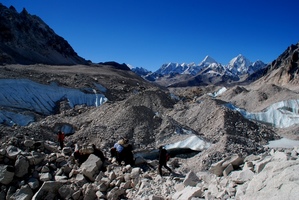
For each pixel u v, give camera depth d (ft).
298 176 23.67
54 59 340.18
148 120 92.32
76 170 44.14
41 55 327.06
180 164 62.90
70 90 160.97
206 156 60.85
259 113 146.10
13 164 42.75
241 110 149.28
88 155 48.08
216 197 29.99
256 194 25.43
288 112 143.95
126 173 44.52
